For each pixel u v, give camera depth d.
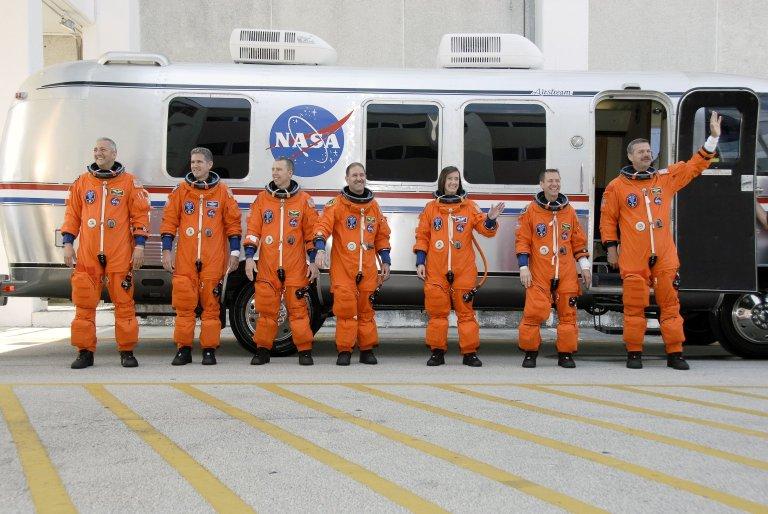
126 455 4.06
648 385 6.45
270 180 8.27
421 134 8.34
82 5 12.99
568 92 8.36
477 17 14.16
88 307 7.24
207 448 4.21
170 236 7.50
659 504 3.33
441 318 7.65
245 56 8.62
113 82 8.26
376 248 7.69
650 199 7.35
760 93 8.44
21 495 3.43
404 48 14.10
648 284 7.44
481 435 4.55
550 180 7.42
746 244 8.12
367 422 4.88
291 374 6.97
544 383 6.51
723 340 8.59
